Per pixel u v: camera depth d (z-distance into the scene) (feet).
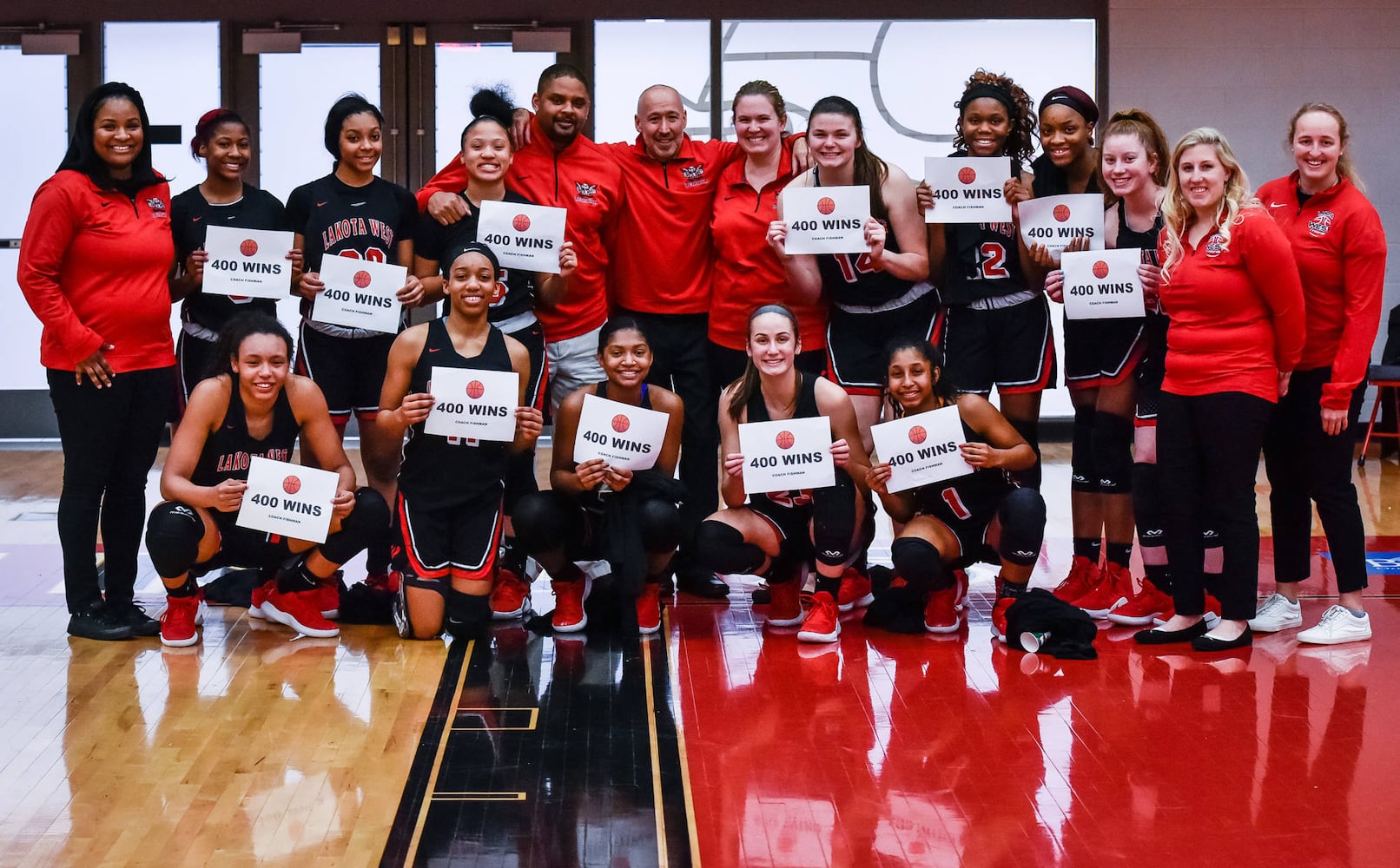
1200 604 14.34
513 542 15.87
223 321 15.53
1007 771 10.73
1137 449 15.26
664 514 14.24
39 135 30.01
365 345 15.92
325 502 13.88
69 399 14.28
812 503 14.51
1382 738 11.42
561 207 15.65
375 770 10.77
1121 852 9.28
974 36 30.55
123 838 9.52
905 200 15.80
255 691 12.72
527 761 10.95
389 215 15.78
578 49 30.14
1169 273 13.96
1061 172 15.48
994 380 15.93
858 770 10.77
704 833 9.61
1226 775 10.61
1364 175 30.42
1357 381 13.78
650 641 14.49
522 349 14.73
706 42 30.35
